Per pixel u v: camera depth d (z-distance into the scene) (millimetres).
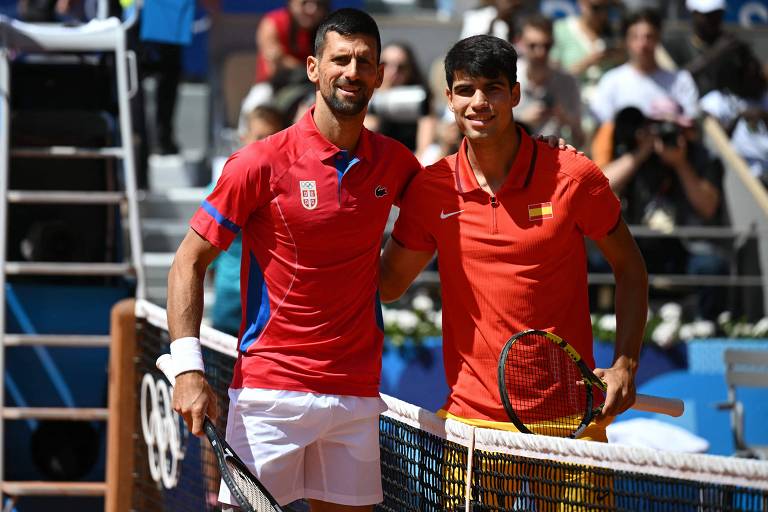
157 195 12477
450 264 5152
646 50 12547
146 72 10938
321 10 12359
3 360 8695
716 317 11648
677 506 3697
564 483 4105
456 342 5195
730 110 13195
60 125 9469
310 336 4953
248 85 15258
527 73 11859
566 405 5027
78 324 9375
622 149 11383
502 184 5016
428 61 15633
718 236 11352
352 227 4918
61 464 9312
